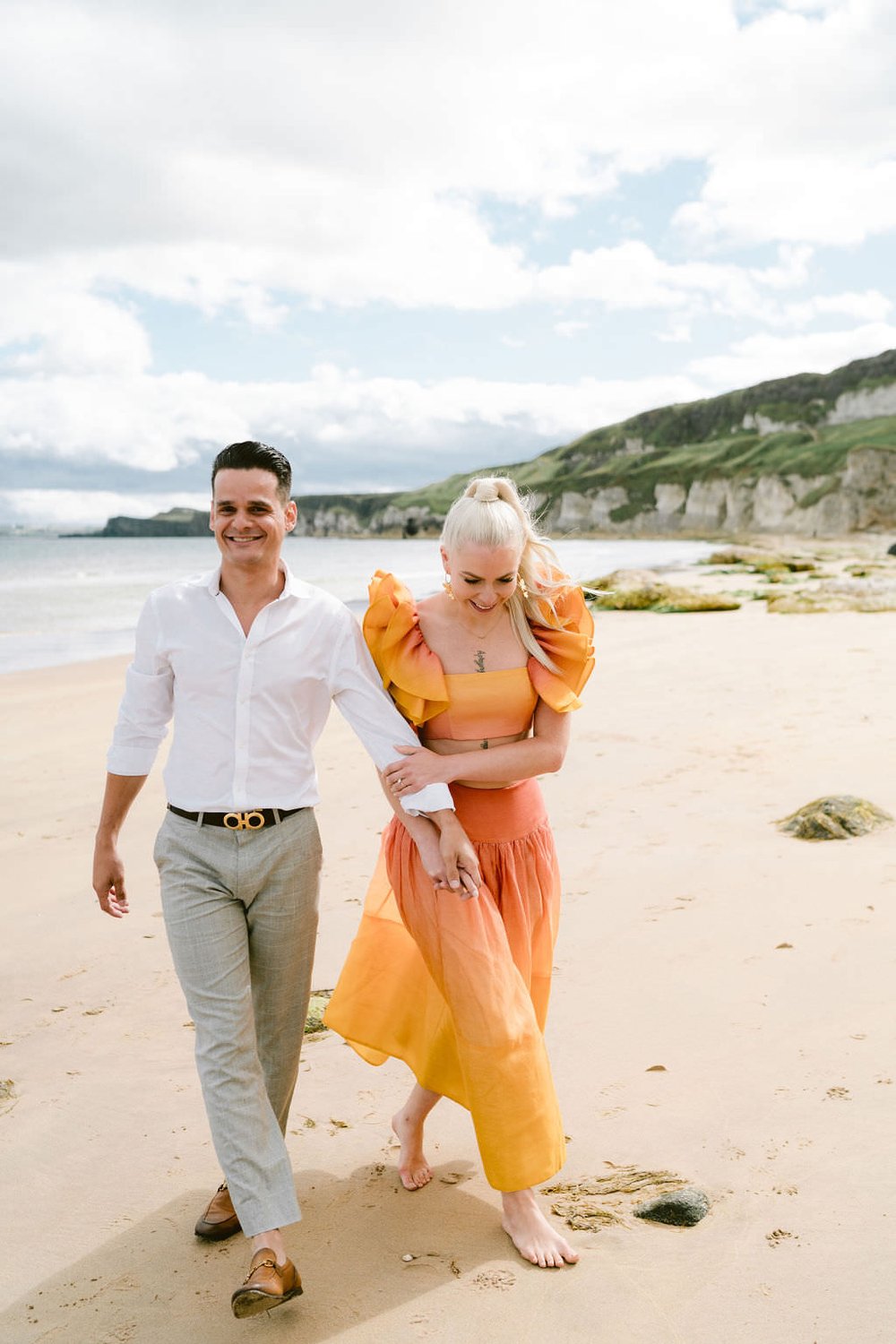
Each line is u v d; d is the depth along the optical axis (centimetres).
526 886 271
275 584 254
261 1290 212
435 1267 245
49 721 1009
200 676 247
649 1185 268
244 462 241
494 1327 223
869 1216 248
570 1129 296
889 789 606
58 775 779
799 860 501
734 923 433
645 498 17938
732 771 680
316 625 255
